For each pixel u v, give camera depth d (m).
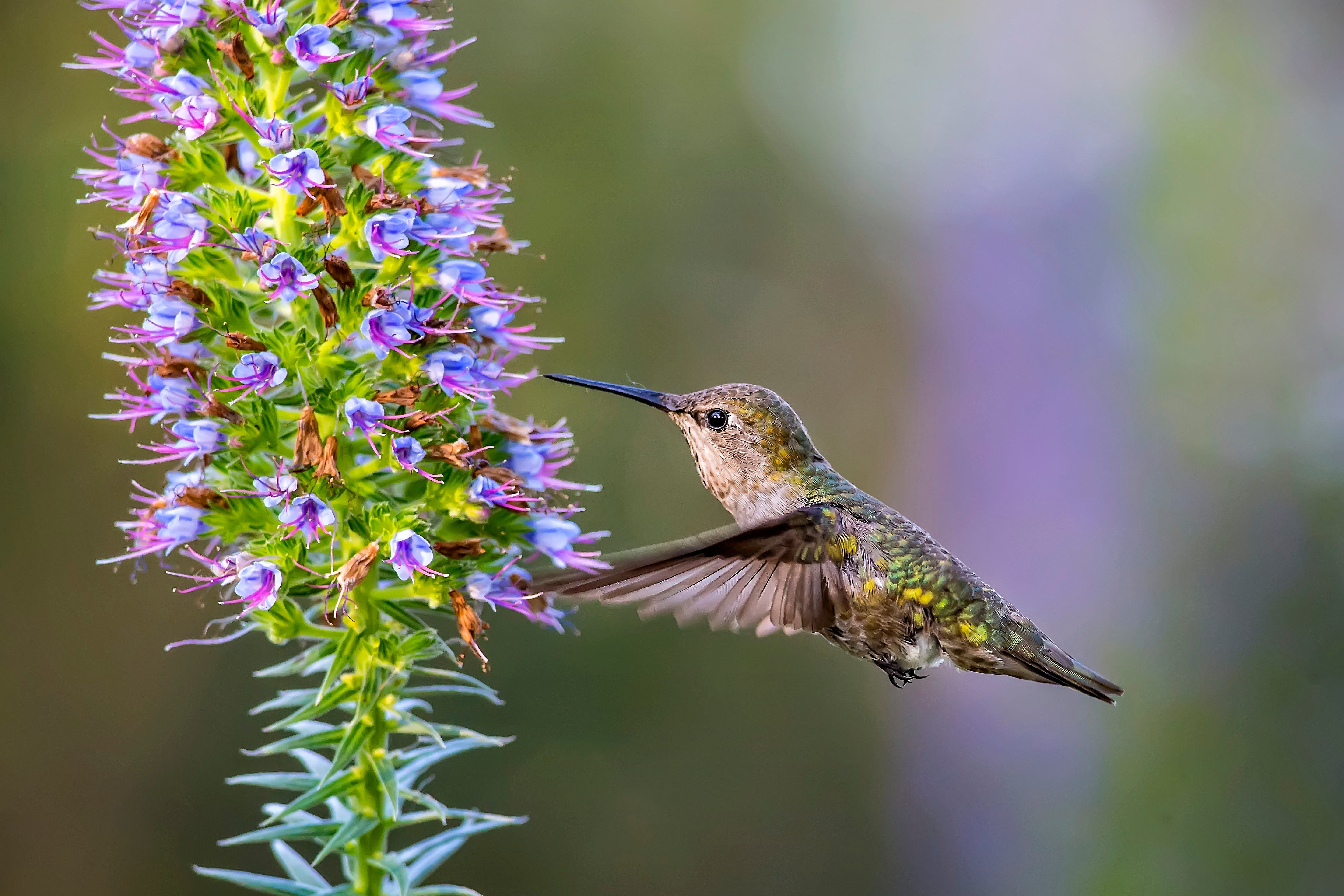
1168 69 20.42
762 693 17.83
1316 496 19.44
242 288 6.25
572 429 16.34
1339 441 19.58
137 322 13.82
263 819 14.00
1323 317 19.80
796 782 17.69
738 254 18.89
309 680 14.30
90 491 13.78
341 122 6.16
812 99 20.17
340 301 6.04
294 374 6.12
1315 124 20.16
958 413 20.03
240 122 6.12
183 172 6.20
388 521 6.10
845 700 18.50
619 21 18.17
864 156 20.53
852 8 20.34
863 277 19.83
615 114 17.92
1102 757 18.81
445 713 15.72
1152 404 20.08
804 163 19.70
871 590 8.19
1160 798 18.45
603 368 17.31
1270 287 19.92
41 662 13.48
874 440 19.77
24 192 13.91
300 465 5.97
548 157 17.47
